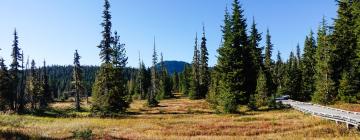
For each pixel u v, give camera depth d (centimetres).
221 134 3250
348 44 5884
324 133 3036
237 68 5981
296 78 8012
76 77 8025
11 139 2178
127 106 5747
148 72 12094
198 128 3550
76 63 8106
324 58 6016
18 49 7794
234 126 3622
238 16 6212
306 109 4462
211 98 6288
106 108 5494
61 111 6781
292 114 4481
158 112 5981
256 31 7369
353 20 5769
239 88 5941
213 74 6812
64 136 2541
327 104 5459
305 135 2986
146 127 3653
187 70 11588
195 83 9131
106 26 5881
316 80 6694
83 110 7062
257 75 6419
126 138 2659
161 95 10738
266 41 8988
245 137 2903
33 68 9481
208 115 5059
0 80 7375
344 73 5378
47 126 3409
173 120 4438
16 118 4241
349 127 3186
